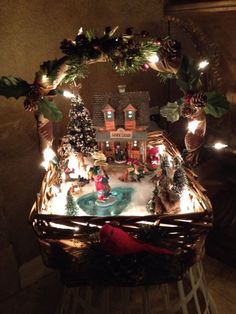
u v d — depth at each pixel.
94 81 0.78
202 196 0.57
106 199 0.62
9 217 0.76
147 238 0.51
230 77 0.81
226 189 0.87
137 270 0.52
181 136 0.98
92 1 0.71
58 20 0.68
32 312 0.78
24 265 0.83
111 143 0.70
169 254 0.51
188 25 0.82
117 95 0.67
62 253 0.54
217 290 0.80
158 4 0.81
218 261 0.87
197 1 0.75
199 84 0.59
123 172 0.69
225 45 0.78
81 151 0.68
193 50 0.88
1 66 0.64
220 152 0.90
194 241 0.52
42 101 0.56
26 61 0.67
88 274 0.53
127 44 0.54
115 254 0.50
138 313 0.70
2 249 0.77
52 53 0.69
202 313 0.73
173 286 0.77
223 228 0.84
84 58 0.54
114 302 0.71
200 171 0.88
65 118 0.76
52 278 0.86
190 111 0.58
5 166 0.71
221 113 0.58
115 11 0.75
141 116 0.66
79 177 0.67
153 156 0.70
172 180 0.60
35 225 0.54
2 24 0.62
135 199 0.62
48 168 0.65
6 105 0.67
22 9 0.63
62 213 0.60
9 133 0.69
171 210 0.58
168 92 0.92
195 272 0.65
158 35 0.84
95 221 0.53
